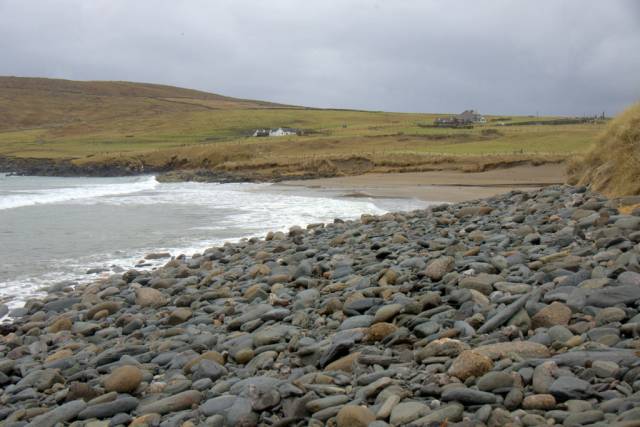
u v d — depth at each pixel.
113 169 92.31
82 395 5.89
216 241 19.11
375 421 4.27
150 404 5.48
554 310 5.86
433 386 4.66
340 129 127.88
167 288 11.72
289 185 54.81
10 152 120.06
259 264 12.11
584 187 16.80
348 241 14.42
